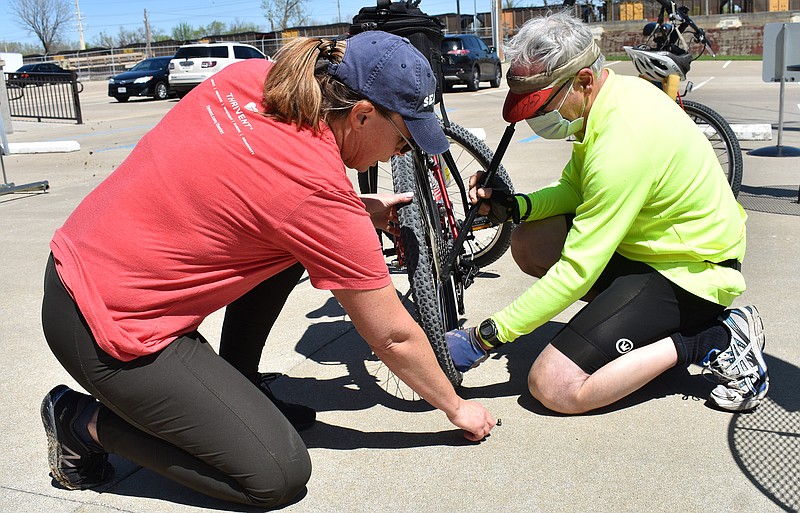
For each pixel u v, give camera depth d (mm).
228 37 40188
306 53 1829
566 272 2377
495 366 2975
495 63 19562
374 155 1979
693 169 2346
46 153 10211
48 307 1942
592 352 2445
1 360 3172
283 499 2061
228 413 1957
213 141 1829
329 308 3715
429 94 1896
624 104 2307
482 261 3781
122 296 1871
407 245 2539
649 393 2689
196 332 2082
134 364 1914
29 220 5863
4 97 9523
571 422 2514
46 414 2123
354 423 2586
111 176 1969
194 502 2160
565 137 2459
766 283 3662
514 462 2295
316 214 1829
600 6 32469
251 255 1939
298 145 1819
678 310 2453
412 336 2068
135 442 2072
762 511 2012
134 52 41125
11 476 2309
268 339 3342
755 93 14109
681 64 4629
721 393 2527
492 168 2871
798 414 2488
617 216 2312
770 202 5297
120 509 2131
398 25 3031
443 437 2471
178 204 1842
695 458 2266
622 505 2064
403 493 2168
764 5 31812
